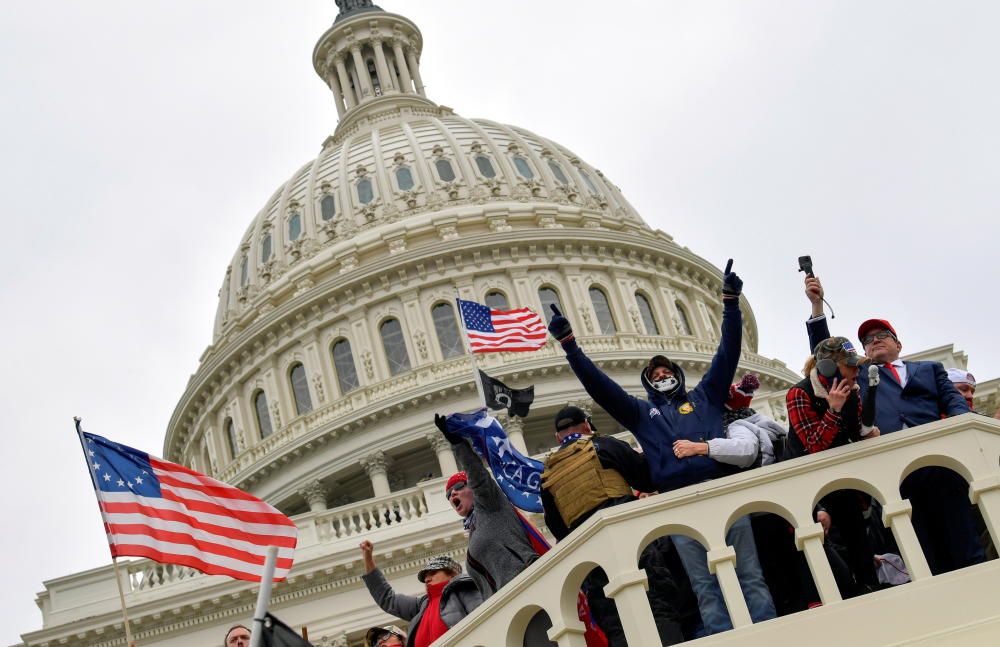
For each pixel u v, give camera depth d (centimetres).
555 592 868
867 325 1059
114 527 1334
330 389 6353
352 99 8725
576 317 6388
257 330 6581
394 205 7000
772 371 6662
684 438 997
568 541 866
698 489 861
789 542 998
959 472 878
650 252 6825
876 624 812
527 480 1370
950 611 810
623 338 6284
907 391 1007
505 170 7188
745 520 970
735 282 1020
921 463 873
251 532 1402
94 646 3759
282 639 882
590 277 6588
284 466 6141
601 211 7231
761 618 946
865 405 915
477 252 6481
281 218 7294
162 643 3756
